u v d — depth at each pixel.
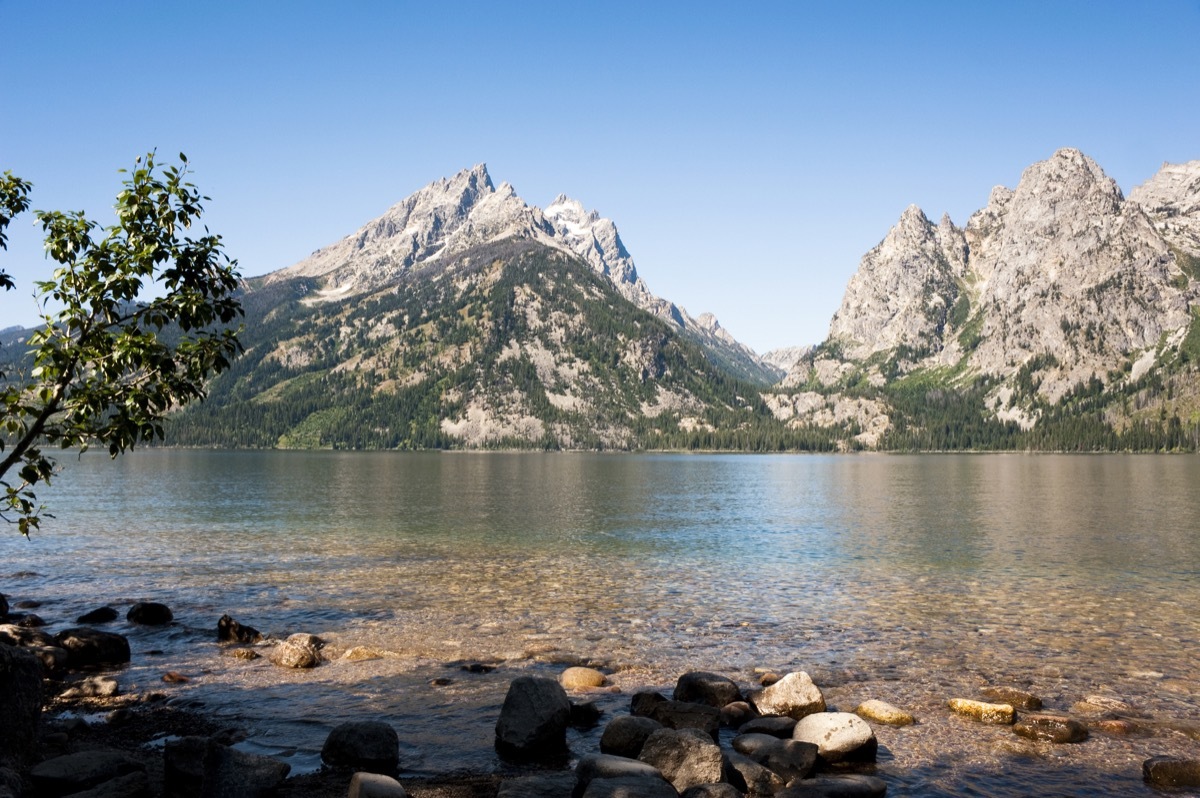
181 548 49.03
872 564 43.66
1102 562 44.28
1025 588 36.38
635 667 23.59
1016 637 27.09
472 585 36.78
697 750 15.23
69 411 15.84
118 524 62.91
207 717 19.02
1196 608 31.86
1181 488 117.44
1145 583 37.62
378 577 38.84
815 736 17.05
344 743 16.02
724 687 20.11
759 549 49.81
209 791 13.59
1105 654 24.94
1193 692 21.19
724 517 72.06
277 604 32.34
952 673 22.94
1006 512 77.56
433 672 22.86
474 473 173.00
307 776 15.27
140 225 16.31
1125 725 18.55
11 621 28.27
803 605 32.50
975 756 16.88
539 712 17.20
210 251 16.77
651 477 161.88
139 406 15.79
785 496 103.25
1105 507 83.12
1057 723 18.39
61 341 15.49
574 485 127.62
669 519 69.94
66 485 115.62
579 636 27.20
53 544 50.75
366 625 28.75
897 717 18.95
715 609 31.66
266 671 22.95
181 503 84.25
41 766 14.55
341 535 56.31
